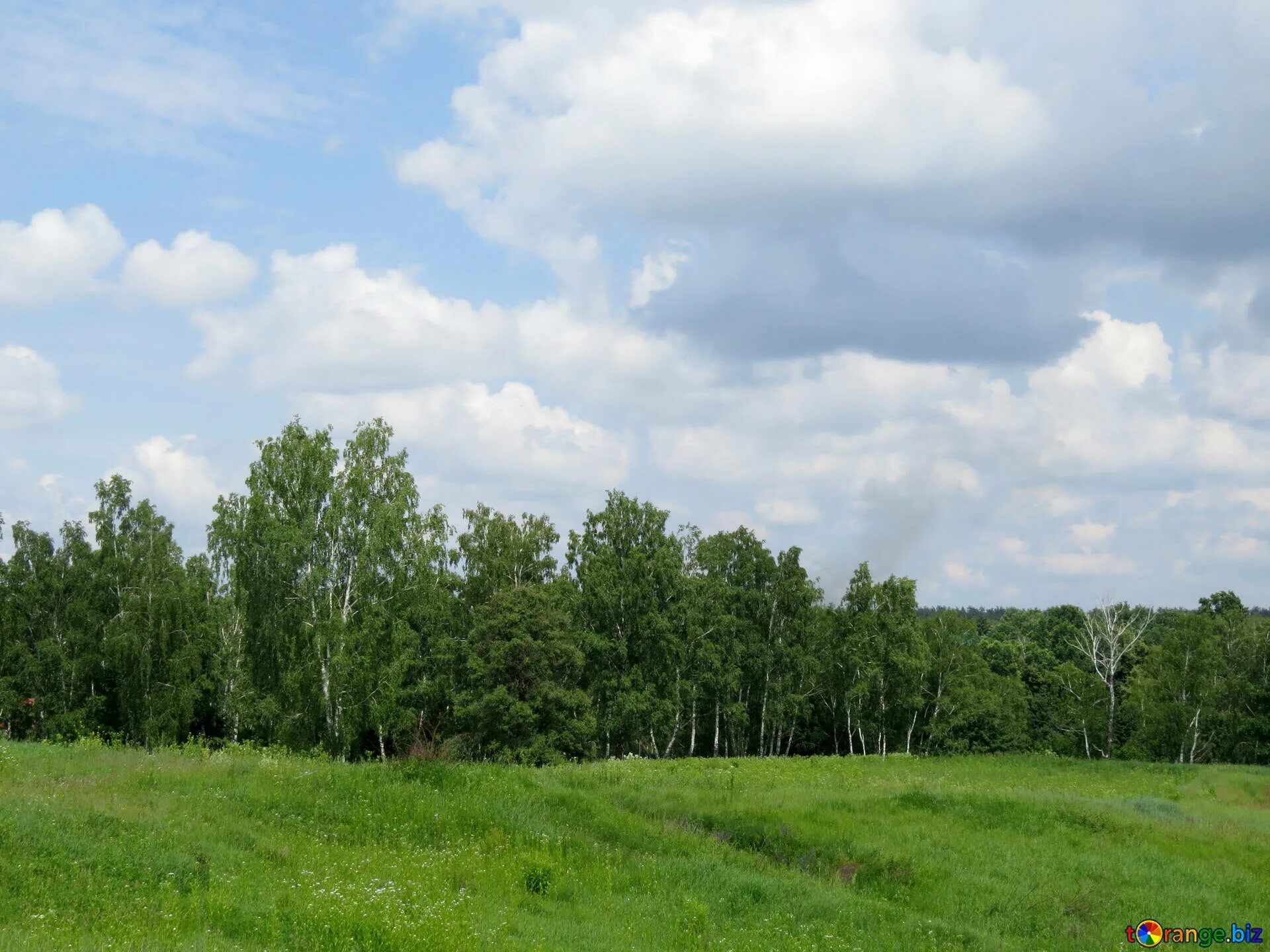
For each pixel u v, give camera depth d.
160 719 54.88
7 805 16.05
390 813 20.52
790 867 21.70
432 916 13.23
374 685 47.06
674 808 25.75
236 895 13.66
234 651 60.88
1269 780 45.03
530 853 18.73
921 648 69.94
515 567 63.44
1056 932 18.47
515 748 51.19
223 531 47.38
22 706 57.72
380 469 50.56
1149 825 27.05
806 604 70.50
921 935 17.23
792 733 75.06
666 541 65.38
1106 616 75.69
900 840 23.78
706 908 16.03
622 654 61.41
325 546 48.09
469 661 53.09
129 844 15.11
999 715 73.50
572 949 13.56
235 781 21.78
